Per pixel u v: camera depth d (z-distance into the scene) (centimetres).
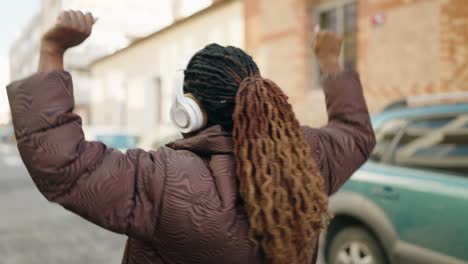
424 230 278
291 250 84
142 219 81
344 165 108
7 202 794
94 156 82
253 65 98
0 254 460
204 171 87
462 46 643
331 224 357
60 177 79
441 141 296
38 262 432
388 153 325
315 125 910
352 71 120
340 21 874
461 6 640
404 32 721
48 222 621
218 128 91
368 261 325
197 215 81
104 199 80
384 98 761
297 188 85
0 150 2727
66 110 82
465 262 253
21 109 80
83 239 523
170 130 743
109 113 2558
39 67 85
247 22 1126
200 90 92
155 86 2038
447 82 661
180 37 1722
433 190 277
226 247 82
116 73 2447
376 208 312
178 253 83
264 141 86
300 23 941
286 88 988
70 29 83
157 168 84
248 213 83
